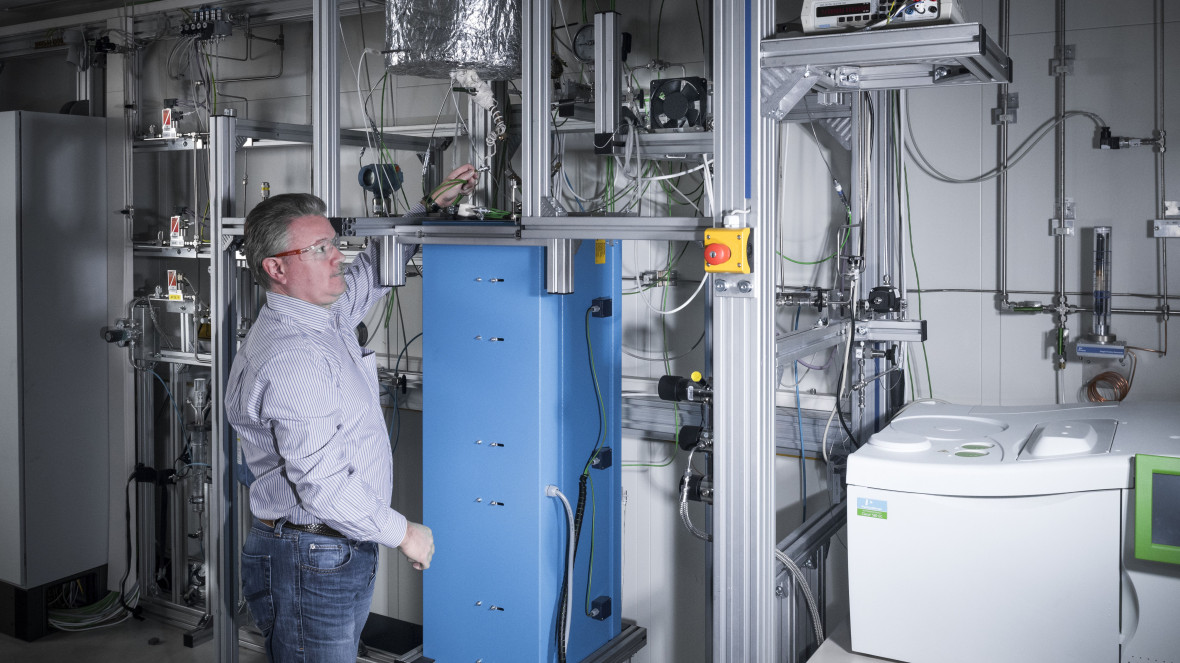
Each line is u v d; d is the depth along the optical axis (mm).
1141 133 2535
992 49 1764
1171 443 1944
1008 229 2730
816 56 1754
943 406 2525
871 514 2045
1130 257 2582
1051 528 1893
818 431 3000
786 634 2285
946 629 2004
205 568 4227
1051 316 2689
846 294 2754
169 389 4281
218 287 2908
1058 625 1906
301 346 2025
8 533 4074
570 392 2832
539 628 2752
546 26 2252
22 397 4004
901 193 2852
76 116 4156
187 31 3902
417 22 2520
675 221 2049
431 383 2871
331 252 2145
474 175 2707
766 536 1899
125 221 4277
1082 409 2365
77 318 4203
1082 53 2592
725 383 1891
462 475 2840
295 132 3176
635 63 3273
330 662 2176
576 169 3422
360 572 2182
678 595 3354
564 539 2822
